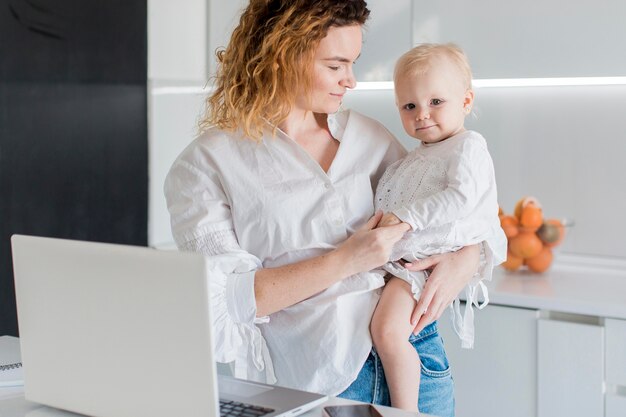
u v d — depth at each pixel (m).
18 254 1.26
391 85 2.83
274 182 1.56
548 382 2.23
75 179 2.69
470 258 1.63
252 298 1.46
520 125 2.79
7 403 1.36
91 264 1.18
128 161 2.89
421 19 2.63
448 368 1.67
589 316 2.23
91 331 1.21
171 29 3.01
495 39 2.53
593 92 2.66
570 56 2.43
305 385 1.58
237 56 1.59
